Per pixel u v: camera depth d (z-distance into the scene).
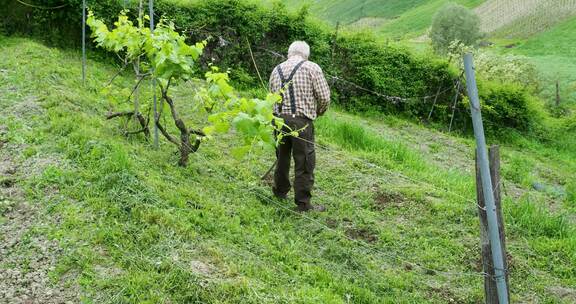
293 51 6.49
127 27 6.61
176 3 12.98
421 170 9.59
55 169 5.73
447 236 6.79
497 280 4.74
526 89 17.92
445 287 5.77
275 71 6.38
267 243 5.65
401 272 5.87
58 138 6.41
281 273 5.20
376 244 6.39
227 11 13.41
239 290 4.56
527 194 8.46
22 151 6.10
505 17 59.03
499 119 16.92
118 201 5.39
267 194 6.81
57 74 9.00
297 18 14.33
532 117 17.38
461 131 16.12
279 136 5.56
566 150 17.30
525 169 12.31
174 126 8.27
